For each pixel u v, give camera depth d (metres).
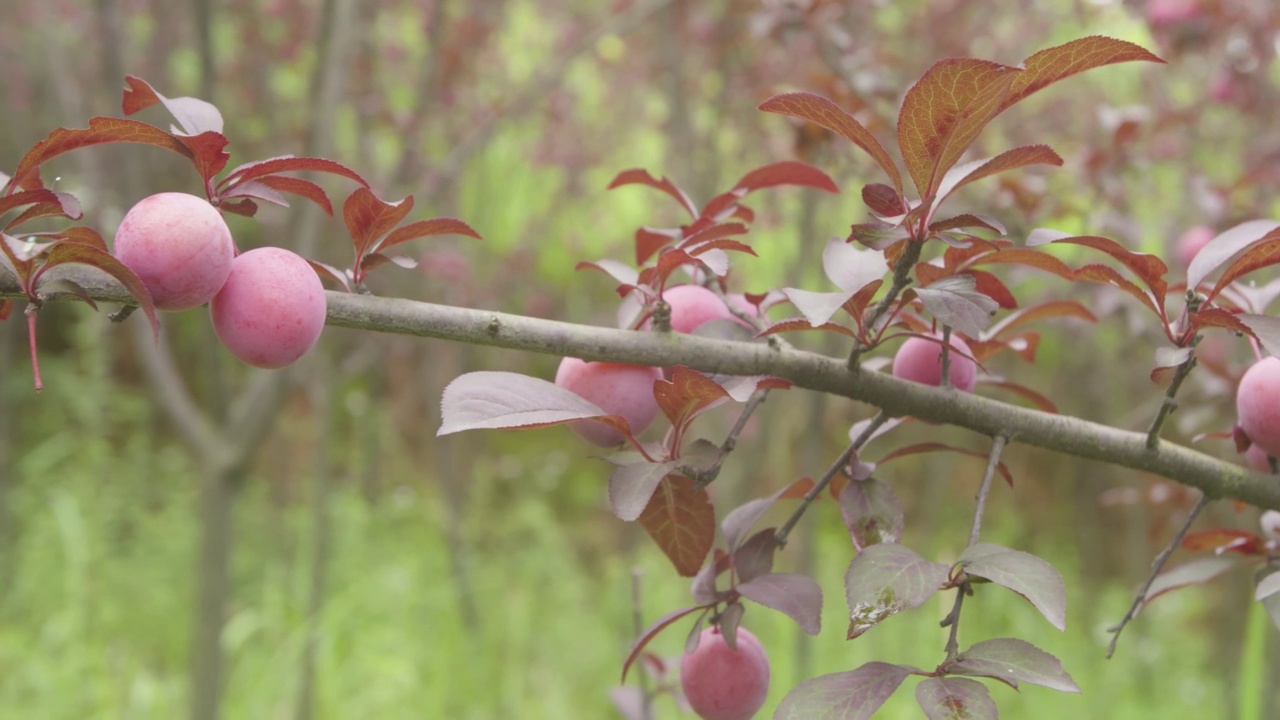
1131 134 3.44
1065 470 8.43
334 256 5.34
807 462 4.38
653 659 2.24
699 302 1.57
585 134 7.40
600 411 1.28
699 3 5.43
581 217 8.24
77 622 5.80
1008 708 5.84
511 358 7.55
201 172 1.25
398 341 6.48
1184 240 3.10
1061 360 6.93
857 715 1.09
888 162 1.27
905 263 1.27
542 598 6.93
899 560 1.17
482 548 7.57
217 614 4.03
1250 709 3.23
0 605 6.34
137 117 4.27
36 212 1.15
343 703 5.38
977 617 6.66
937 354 1.58
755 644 1.51
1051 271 1.45
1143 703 6.21
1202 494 1.55
